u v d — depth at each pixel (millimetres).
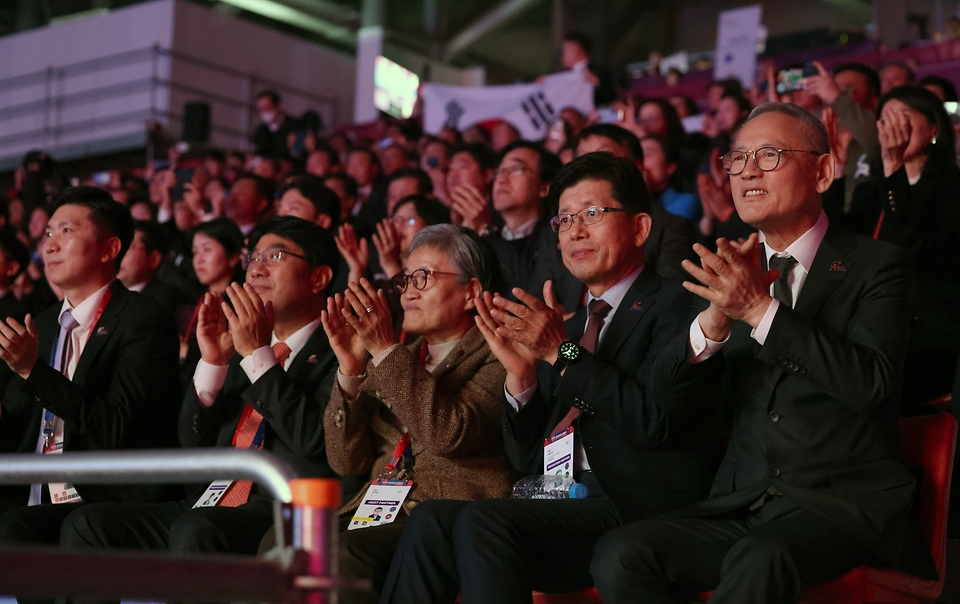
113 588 1144
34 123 16328
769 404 2844
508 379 3277
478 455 3447
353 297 3406
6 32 19938
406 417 3314
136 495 3996
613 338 3328
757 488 2840
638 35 23156
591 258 3422
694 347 2877
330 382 3809
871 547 2662
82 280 4258
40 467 1564
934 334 4117
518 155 5418
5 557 1090
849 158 5254
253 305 3727
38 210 8844
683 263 2715
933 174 4352
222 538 3301
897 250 2877
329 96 17766
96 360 4074
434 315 3600
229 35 16312
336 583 1256
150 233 6191
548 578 2969
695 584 2756
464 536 2869
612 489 3086
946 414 2984
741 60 11844
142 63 15523
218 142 15828
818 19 21031
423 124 11773
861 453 2750
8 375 4426
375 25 19641
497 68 24078
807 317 2846
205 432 3811
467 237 3664
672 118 7312
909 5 17859
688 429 3129
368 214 7562
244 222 6914
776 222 2947
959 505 3814
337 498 1295
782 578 2514
